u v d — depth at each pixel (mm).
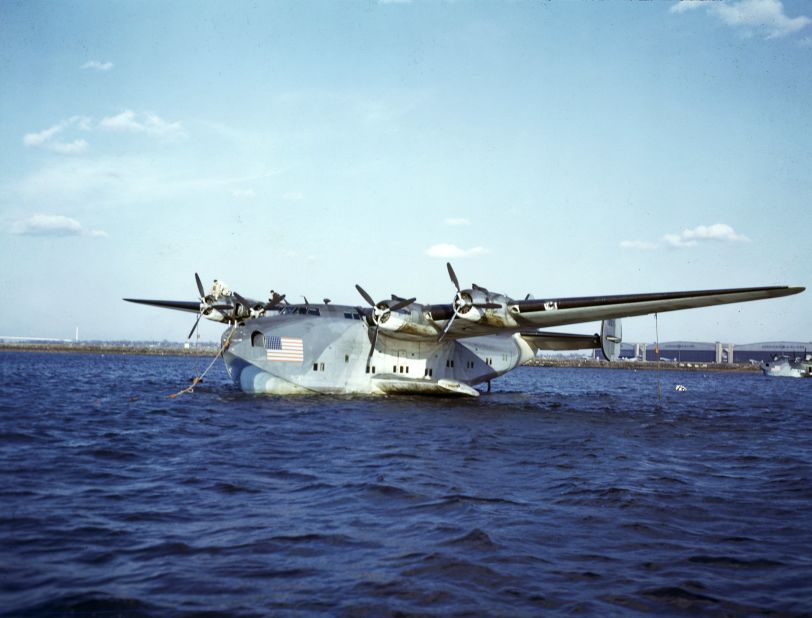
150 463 10812
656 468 11719
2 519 7199
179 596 5223
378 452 12500
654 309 21875
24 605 4961
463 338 26906
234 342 23109
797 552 6719
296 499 8523
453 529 7223
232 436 14102
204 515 7637
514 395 33812
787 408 29500
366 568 5945
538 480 10250
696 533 7402
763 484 10375
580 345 31172
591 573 5973
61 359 91438
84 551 6238
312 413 18906
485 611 5078
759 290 19266
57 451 11609
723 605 5285
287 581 5602
